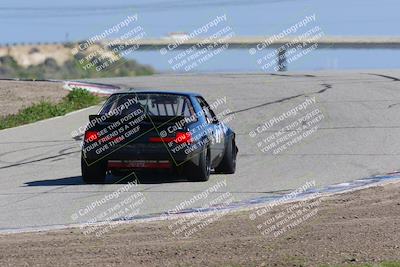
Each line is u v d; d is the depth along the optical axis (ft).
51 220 133.28
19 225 129.08
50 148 244.63
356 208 134.41
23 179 186.70
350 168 195.83
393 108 319.88
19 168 207.21
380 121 288.71
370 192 151.43
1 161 220.64
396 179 172.14
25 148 245.45
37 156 229.04
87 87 454.40
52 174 194.80
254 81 454.40
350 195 149.18
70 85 465.06
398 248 102.42
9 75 512.22
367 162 205.26
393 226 116.88
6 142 259.39
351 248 103.04
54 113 328.29
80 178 185.68
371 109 319.27
